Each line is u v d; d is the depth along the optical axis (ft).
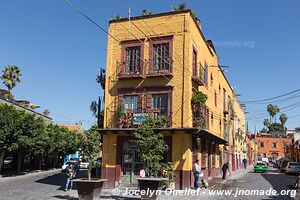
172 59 73.20
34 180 87.10
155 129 56.18
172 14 75.00
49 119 162.61
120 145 74.18
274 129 387.75
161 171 56.75
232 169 148.56
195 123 71.87
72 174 66.28
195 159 74.69
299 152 194.49
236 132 166.20
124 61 76.69
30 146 104.27
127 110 74.90
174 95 72.02
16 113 96.84
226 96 132.57
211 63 100.53
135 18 77.41
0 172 102.63
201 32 84.64
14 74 170.81
